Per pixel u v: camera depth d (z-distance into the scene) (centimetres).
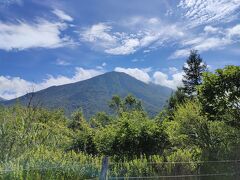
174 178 932
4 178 718
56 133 1138
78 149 1187
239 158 1064
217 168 1009
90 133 1302
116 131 1173
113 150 1148
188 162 973
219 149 1108
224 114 1183
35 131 988
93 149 1270
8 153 824
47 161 843
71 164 877
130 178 884
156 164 948
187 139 1217
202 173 991
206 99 1194
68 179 831
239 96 1139
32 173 771
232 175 993
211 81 1179
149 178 896
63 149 1102
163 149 1159
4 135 852
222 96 1166
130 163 934
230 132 1184
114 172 896
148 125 1171
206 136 1202
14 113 985
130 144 1134
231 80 1146
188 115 1238
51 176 780
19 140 892
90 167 881
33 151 877
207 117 1195
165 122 1223
